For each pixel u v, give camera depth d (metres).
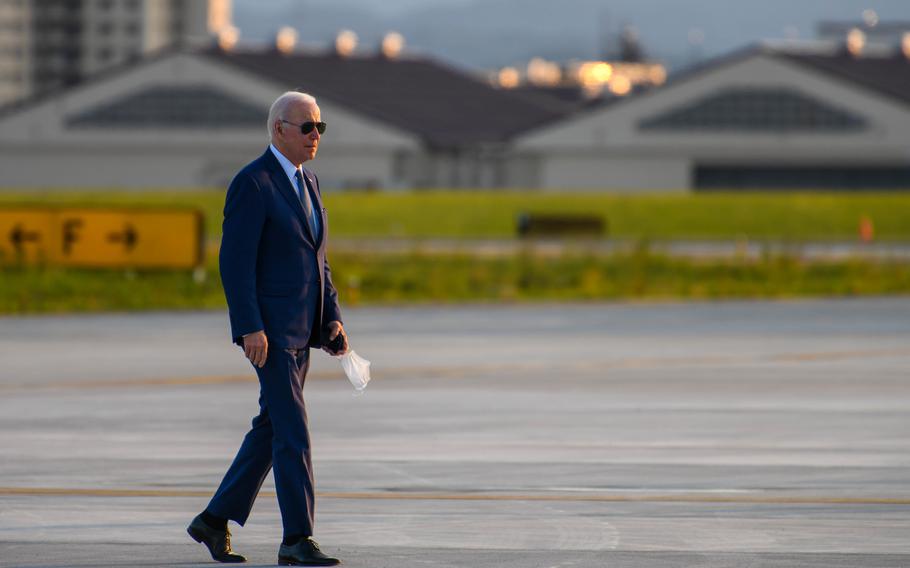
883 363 33.47
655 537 15.84
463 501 17.77
